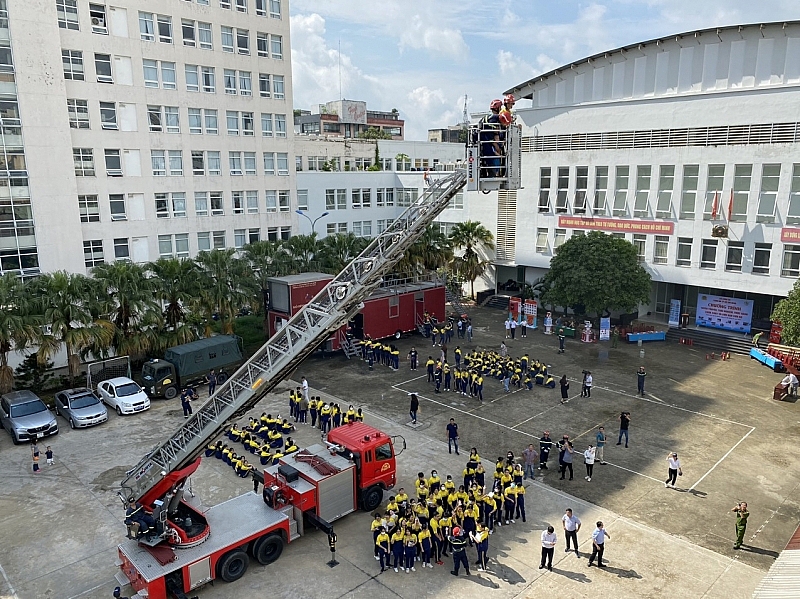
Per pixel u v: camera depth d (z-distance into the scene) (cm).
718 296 4109
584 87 4550
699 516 1889
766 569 1620
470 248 5131
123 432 2594
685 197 4078
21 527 1866
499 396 2995
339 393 3042
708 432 2531
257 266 3875
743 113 3738
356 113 13062
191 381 3070
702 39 3919
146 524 1518
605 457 2311
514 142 1470
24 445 2461
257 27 4703
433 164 9188
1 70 3403
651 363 3541
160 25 4188
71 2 3753
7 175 3481
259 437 2481
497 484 1888
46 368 3275
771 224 3706
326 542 1775
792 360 3294
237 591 1547
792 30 3578
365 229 6272
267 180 4975
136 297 3014
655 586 1552
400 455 2320
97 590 1566
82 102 3875
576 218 4612
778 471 2180
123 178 4122
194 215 4547
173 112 4325
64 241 3759
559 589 1545
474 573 1623
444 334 3981
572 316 4694
